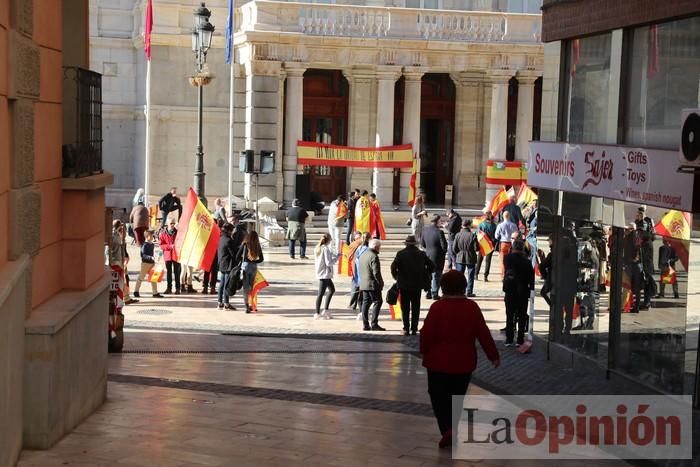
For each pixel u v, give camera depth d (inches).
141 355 690.8
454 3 1667.1
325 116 1664.6
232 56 1360.7
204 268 947.3
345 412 513.0
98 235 524.4
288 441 436.5
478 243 1101.1
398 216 1536.7
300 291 1036.5
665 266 513.7
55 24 468.4
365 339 794.2
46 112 453.7
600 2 602.5
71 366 437.7
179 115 1573.6
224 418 481.1
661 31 545.6
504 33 1552.7
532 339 705.0
